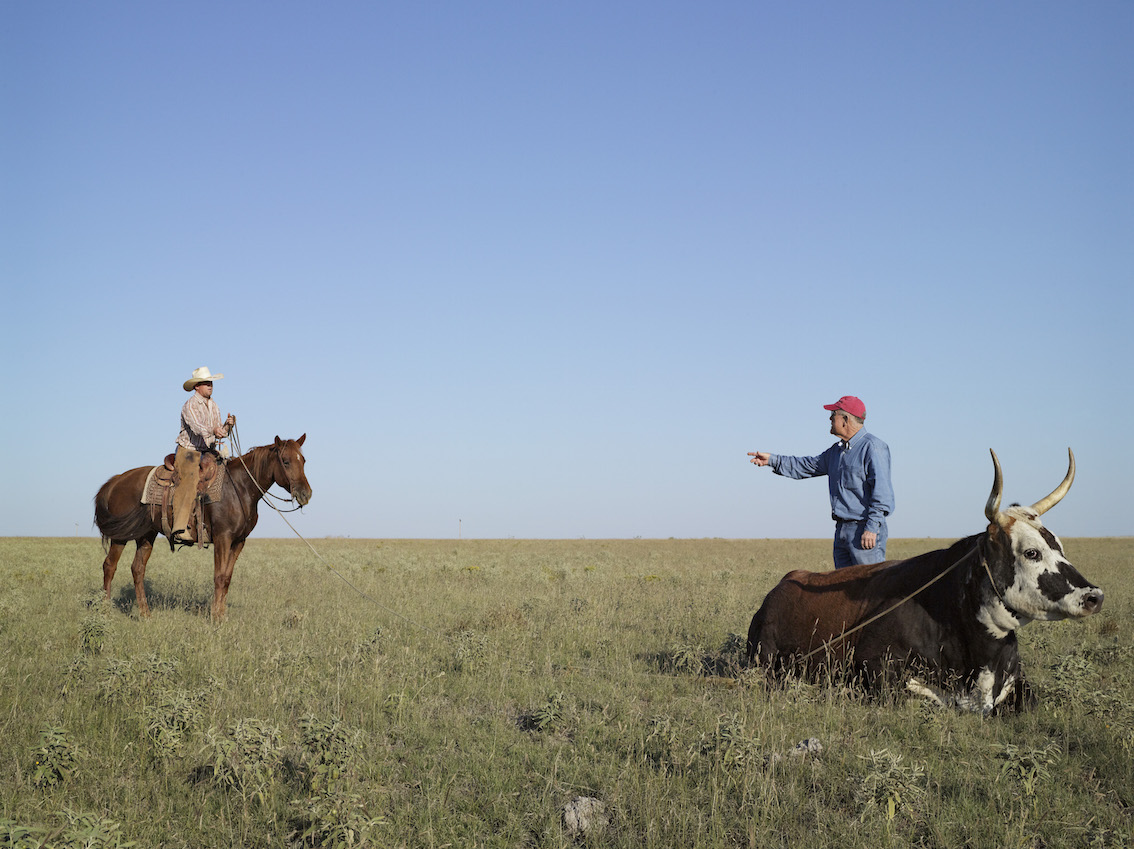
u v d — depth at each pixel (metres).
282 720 6.64
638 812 4.94
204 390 12.84
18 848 3.70
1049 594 6.46
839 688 7.38
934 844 4.59
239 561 25.64
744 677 7.86
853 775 5.40
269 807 4.95
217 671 8.15
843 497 8.82
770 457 9.45
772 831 4.71
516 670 8.80
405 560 29.28
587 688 8.03
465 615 12.73
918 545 62.47
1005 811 4.97
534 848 4.65
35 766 5.40
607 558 37.03
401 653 9.42
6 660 8.37
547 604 14.28
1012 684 7.09
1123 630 11.75
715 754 5.56
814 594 8.00
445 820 4.89
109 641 9.32
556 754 6.01
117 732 6.25
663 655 9.94
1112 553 39.06
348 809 4.51
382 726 6.70
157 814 4.87
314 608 13.45
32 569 22.00
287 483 12.74
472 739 6.43
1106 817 4.96
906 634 7.23
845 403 8.88
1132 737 6.01
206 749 5.79
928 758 5.89
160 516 12.47
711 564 31.91
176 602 14.39
